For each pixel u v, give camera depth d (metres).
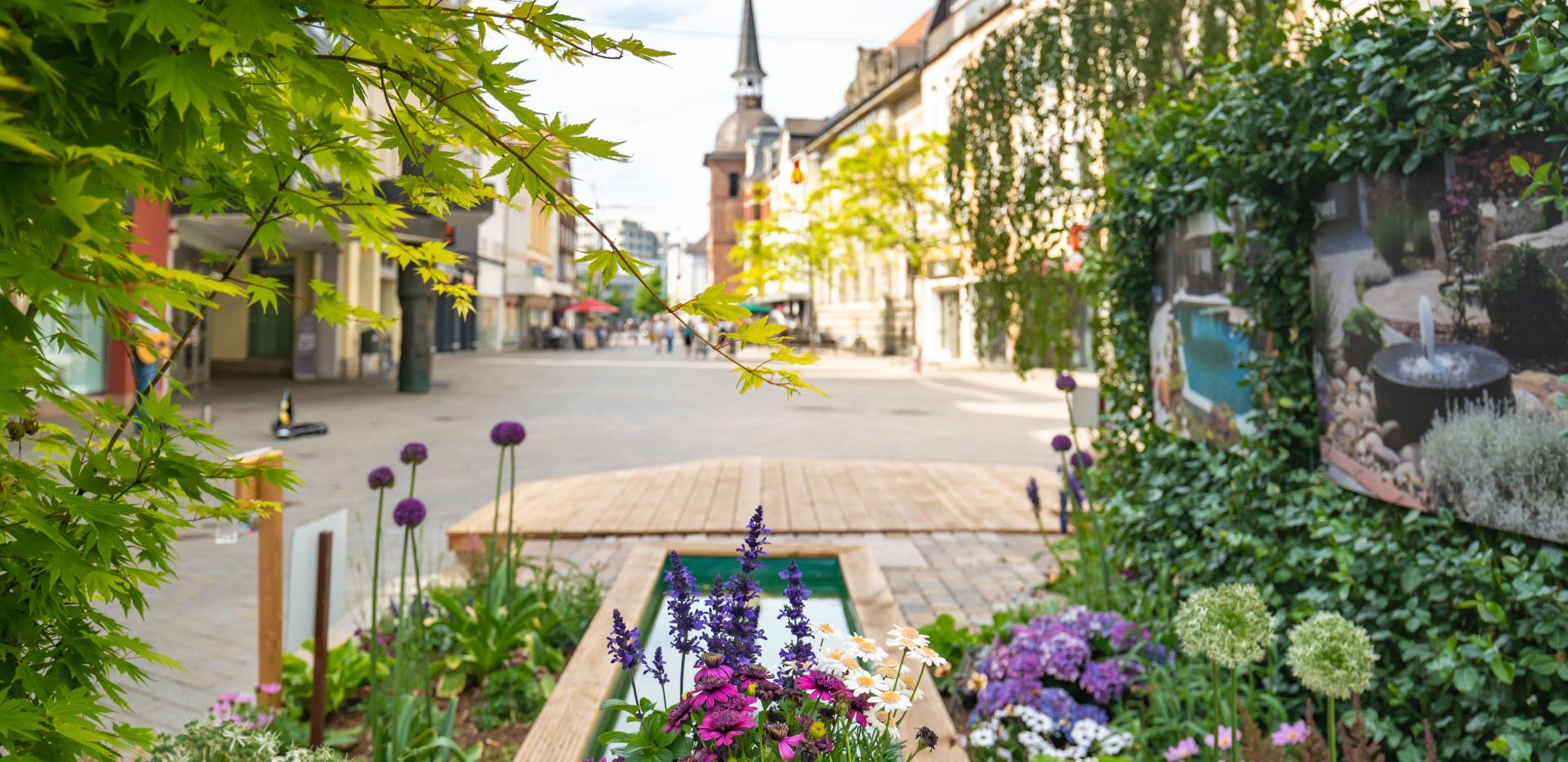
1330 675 2.31
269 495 3.48
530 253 53.78
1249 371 3.90
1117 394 5.24
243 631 4.67
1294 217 3.56
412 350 20.44
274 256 1.49
